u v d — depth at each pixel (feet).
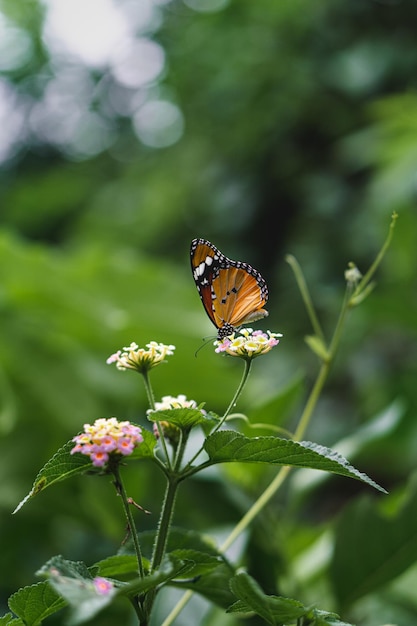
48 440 4.47
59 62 10.52
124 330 4.71
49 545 5.06
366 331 6.66
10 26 10.05
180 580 3.06
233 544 3.59
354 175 7.12
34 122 11.25
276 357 7.08
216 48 7.57
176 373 4.68
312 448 2.93
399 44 6.75
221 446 2.94
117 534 4.48
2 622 3.01
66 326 4.78
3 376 4.44
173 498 2.97
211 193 7.79
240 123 7.51
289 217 7.45
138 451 2.96
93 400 4.57
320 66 6.96
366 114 6.78
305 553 3.99
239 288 3.16
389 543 3.66
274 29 7.18
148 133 10.67
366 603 3.95
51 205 10.47
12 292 4.82
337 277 6.98
